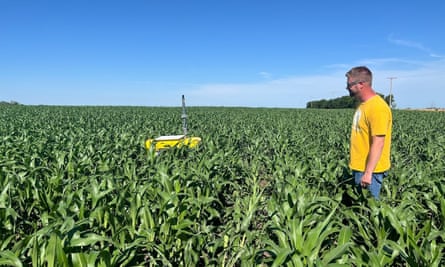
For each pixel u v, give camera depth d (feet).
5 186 14.93
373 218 12.13
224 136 39.01
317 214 12.91
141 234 12.22
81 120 73.87
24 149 27.84
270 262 10.68
